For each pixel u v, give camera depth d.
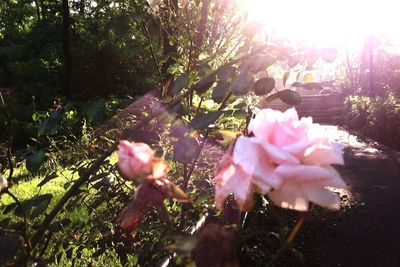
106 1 8.52
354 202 6.68
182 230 2.28
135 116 2.46
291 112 0.98
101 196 2.58
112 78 18.98
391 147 12.30
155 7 2.91
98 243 2.55
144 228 2.29
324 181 0.87
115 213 2.54
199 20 2.81
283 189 0.87
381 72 18.39
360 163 10.30
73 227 2.60
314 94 21.05
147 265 2.31
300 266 4.29
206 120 1.56
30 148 2.16
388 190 7.56
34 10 34.22
